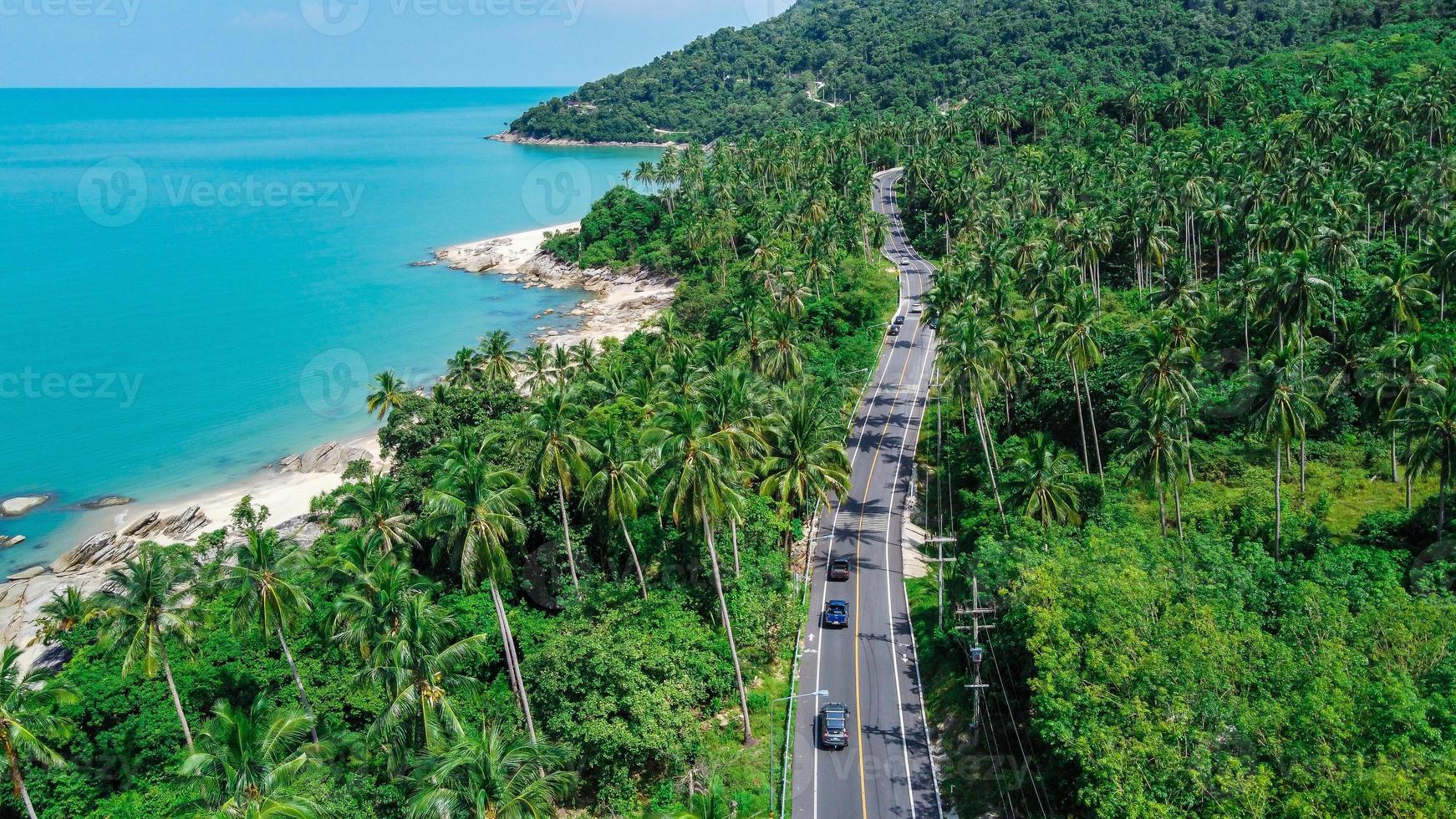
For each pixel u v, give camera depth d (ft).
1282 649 159.74
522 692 209.05
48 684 213.66
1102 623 172.96
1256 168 502.38
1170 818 143.74
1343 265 359.66
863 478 337.52
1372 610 168.35
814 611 262.26
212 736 167.63
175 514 370.32
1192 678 157.07
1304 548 238.68
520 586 270.26
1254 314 333.01
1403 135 488.02
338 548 246.88
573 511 270.26
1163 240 425.28
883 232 607.37
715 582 225.97
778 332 354.95
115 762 214.48
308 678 233.14
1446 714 141.18
